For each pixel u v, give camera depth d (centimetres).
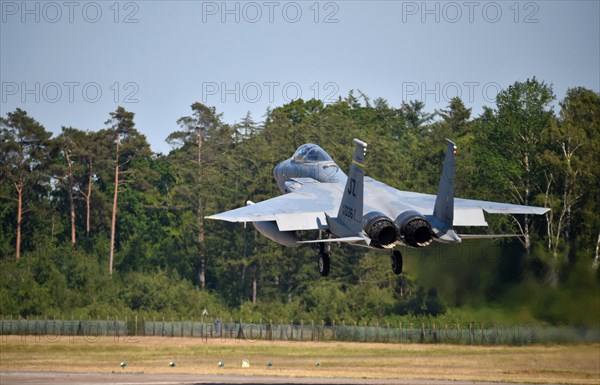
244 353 12469
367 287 18050
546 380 9150
